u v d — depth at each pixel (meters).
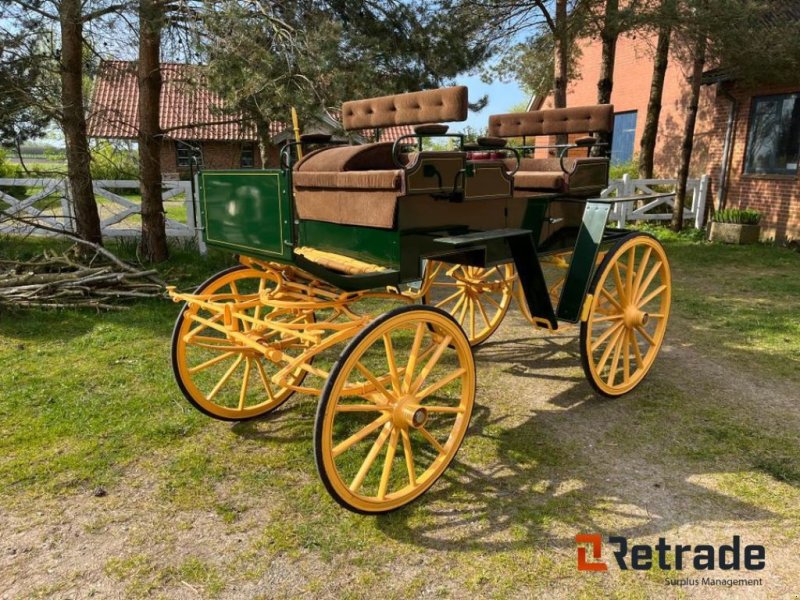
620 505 2.83
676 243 9.98
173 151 17.47
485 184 3.18
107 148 8.20
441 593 2.30
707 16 7.83
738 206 10.70
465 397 3.02
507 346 5.13
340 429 3.59
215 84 6.46
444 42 7.94
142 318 5.57
